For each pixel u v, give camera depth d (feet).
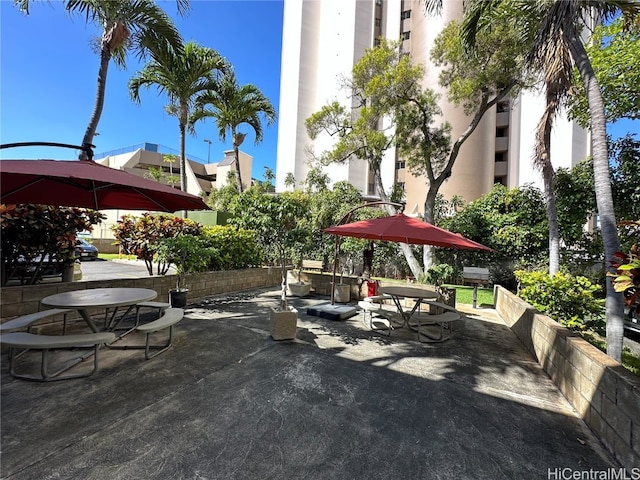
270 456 6.96
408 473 6.64
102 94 19.53
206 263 24.82
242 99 41.55
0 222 13.39
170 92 31.96
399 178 73.77
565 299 16.80
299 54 85.51
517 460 7.27
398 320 18.70
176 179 99.25
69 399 8.98
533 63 18.25
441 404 9.75
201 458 6.77
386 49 35.29
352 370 12.08
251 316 19.61
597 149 13.19
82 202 14.25
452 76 31.81
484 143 62.23
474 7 18.12
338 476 6.46
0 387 9.54
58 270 17.99
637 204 28.78
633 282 7.92
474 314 24.00
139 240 23.41
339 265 42.22
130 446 7.05
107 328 15.49
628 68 23.16
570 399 10.14
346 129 44.57
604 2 14.70
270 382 10.68
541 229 33.04
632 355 14.94
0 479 5.87
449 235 16.60
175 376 10.81
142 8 20.47
